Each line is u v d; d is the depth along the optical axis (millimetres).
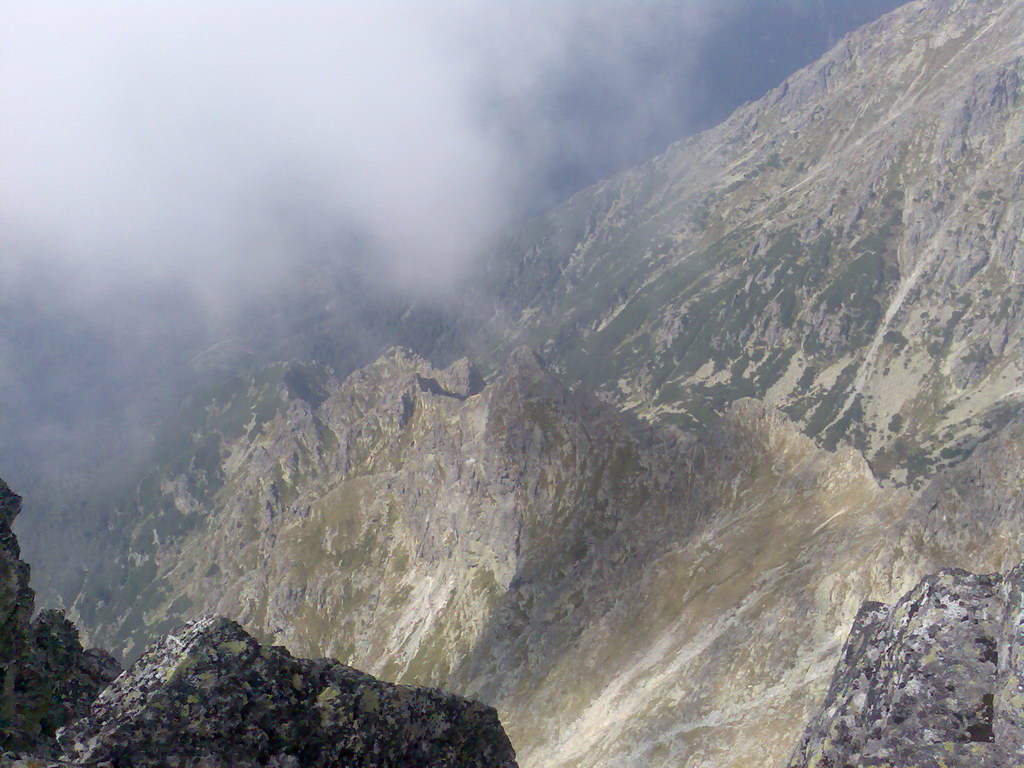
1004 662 16141
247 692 19938
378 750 21062
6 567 26188
